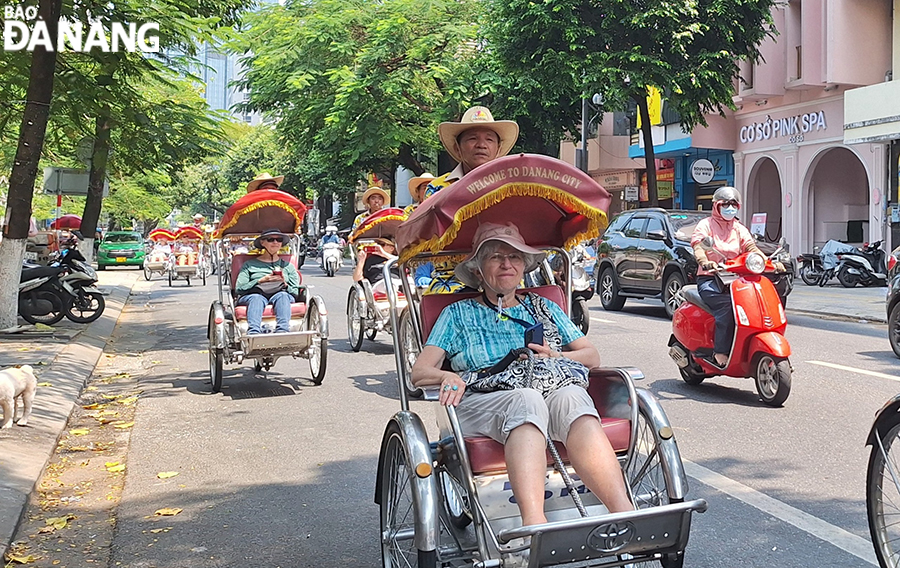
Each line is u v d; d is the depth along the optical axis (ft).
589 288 38.29
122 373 33.01
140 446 21.39
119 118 42.04
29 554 14.19
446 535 12.21
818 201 78.84
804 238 77.87
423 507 10.91
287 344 27.94
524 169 11.84
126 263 121.19
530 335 12.40
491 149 18.42
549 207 13.19
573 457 11.09
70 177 55.88
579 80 70.18
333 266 94.53
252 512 16.26
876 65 71.72
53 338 39.68
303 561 13.80
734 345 24.72
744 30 68.23
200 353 37.96
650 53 69.56
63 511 16.49
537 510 10.47
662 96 71.00
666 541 10.39
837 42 70.90
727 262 25.16
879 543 11.97
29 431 21.67
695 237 25.96
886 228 67.87
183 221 334.85
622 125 108.78
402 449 11.53
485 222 13.15
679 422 22.67
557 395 11.47
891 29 71.82
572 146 116.98
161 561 13.87
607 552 10.25
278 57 88.48
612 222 55.01
